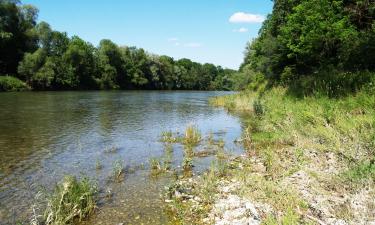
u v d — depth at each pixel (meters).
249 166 13.01
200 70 153.88
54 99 47.38
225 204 9.08
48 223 8.12
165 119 27.56
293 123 16.83
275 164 11.97
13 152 15.35
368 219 7.07
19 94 57.34
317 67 31.84
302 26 28.73
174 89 136.50
